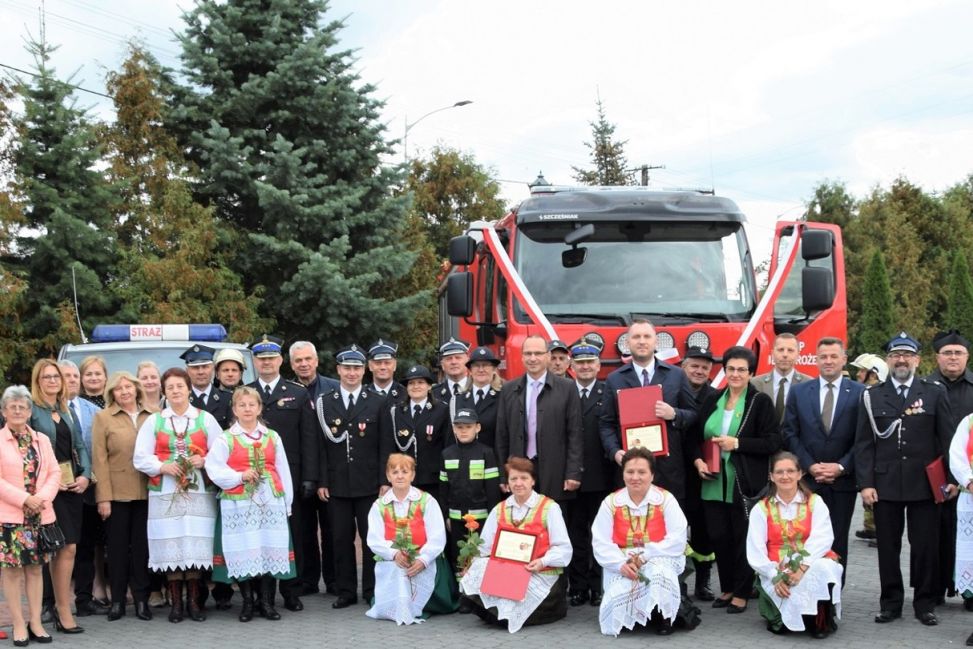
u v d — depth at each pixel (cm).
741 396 902
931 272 3969
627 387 925
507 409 934
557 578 882
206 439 918
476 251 1247
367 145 2338
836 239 1257
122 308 2014
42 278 2009
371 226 2319
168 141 2216
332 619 911
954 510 915
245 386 928
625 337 1077
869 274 2969
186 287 2008
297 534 972
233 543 899
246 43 2253
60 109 2017
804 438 902
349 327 2234
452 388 996
